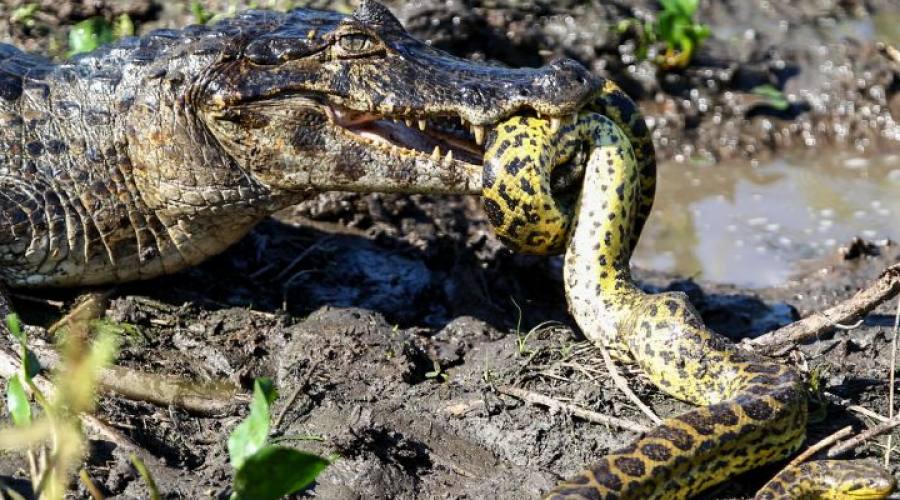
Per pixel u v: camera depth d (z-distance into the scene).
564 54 10.03
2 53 6.88
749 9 11.11
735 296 7.70
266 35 6.24
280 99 6.16
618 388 5.95
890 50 9.10
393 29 6.29
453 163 6.16
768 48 10.49
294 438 5.57
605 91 6.62
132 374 5.77
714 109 9.92
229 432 5.59
